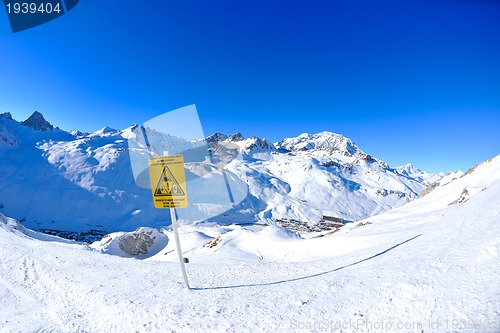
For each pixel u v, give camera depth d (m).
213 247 35.91
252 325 3.64
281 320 3.66
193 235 47.34
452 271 3.91
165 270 7.59
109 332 4.12
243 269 7.53
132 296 5.20
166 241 48.06
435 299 3.34
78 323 4.56
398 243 7.77
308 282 5.20
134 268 7.80
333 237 26.31
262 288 5.22
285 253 26.67
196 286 5.77
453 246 5.06
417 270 4.34
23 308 5.52
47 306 5.46
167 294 5.24
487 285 3.28
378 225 27.94
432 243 6.05
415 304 3.37
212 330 3.67
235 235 37.91
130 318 4.33
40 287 6.54
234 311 4.13
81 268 7.74
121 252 44.34
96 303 5.10
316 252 23.56
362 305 3.69
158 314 4.30
